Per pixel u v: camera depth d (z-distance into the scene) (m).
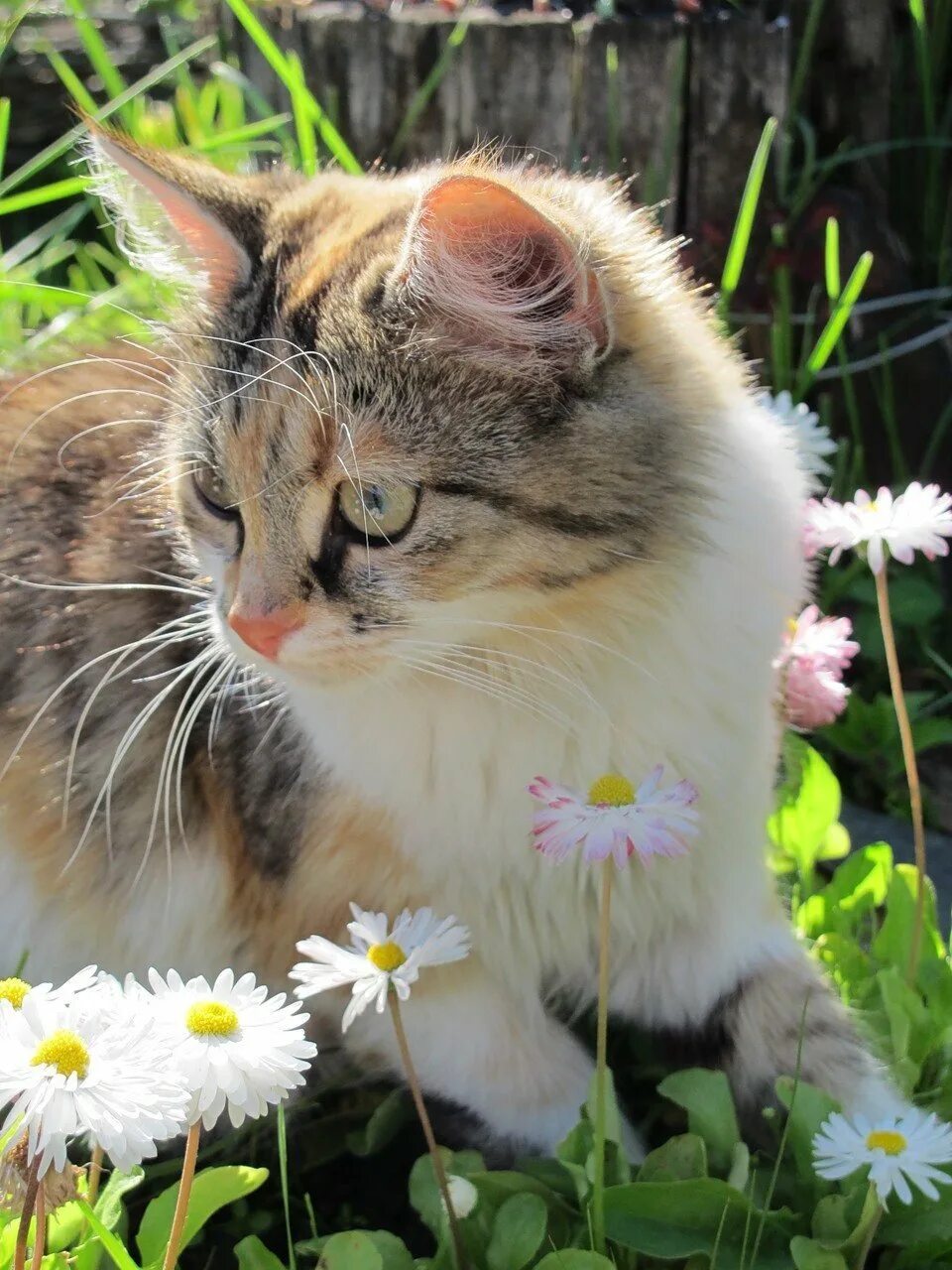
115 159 0.76
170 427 0.77
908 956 0.81
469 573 0.71
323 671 0.72
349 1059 0.80
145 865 0.82
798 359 1.10
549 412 0.71
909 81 1.20
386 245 0.73
